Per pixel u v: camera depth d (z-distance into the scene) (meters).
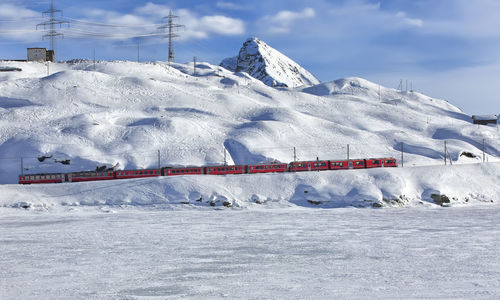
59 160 85.62
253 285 24.12
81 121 106.12
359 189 66.25
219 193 65.06
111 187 67.56
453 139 118.31
